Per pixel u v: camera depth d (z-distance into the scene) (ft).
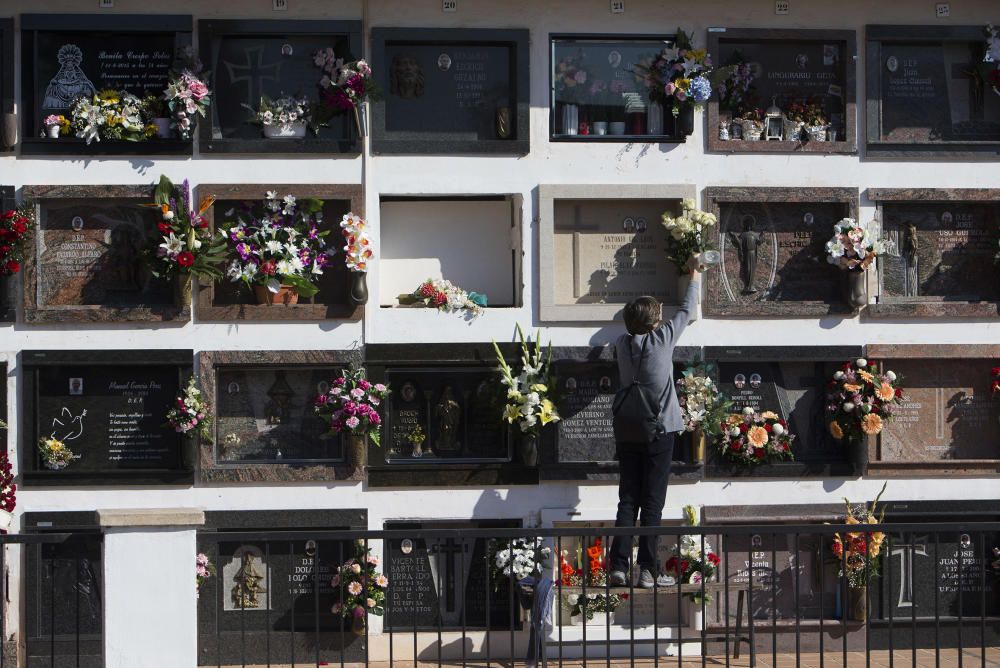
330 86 24.50
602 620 24.68
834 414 25.18
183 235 23.68
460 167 24.93
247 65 24.84
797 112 25.59
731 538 25.29
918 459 25.52
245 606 24.43
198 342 24.36
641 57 25.58
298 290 24.41
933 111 25.84
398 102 25.16
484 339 24.85
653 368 23.02
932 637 25.12
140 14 24.31
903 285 25.73
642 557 23.40
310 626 24.47
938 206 25.93
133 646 18.58
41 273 24.31
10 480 23.48
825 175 25.45
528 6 25.09
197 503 24.26
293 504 24.44
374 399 24.04
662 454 23.22
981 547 19.42
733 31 25.27
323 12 24.70
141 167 24.26
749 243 25.48
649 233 25.63
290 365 24.49
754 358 25.20
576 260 25.52
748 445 24.76
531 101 25.05
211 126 24.41
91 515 24.03
